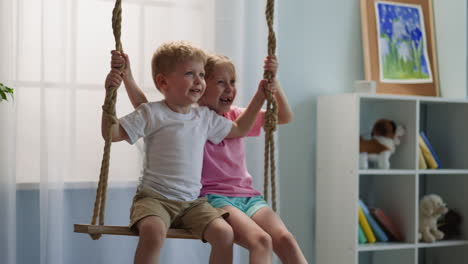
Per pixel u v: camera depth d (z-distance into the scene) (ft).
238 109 6.65
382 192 9.11
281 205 8.55
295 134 8.66
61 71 6.91
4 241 6.62
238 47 7.75
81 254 7.25
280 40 8.57
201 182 5.98
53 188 6.82
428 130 9.91
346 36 9.02
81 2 7.08
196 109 5.85
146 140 5.59
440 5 9.62
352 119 7.98
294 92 8.66
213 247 5.18
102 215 5.08
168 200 5.38
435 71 9.47
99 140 7.17
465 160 9.18
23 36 6.89
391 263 8.93
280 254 5.59
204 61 5.70
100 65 7.16
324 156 8.52
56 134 6.86
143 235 4.90
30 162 6.97
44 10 6.84
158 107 5.57
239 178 6.08
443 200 9.61
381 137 8.52
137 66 7.30
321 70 8.84
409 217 8.53
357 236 7.93
